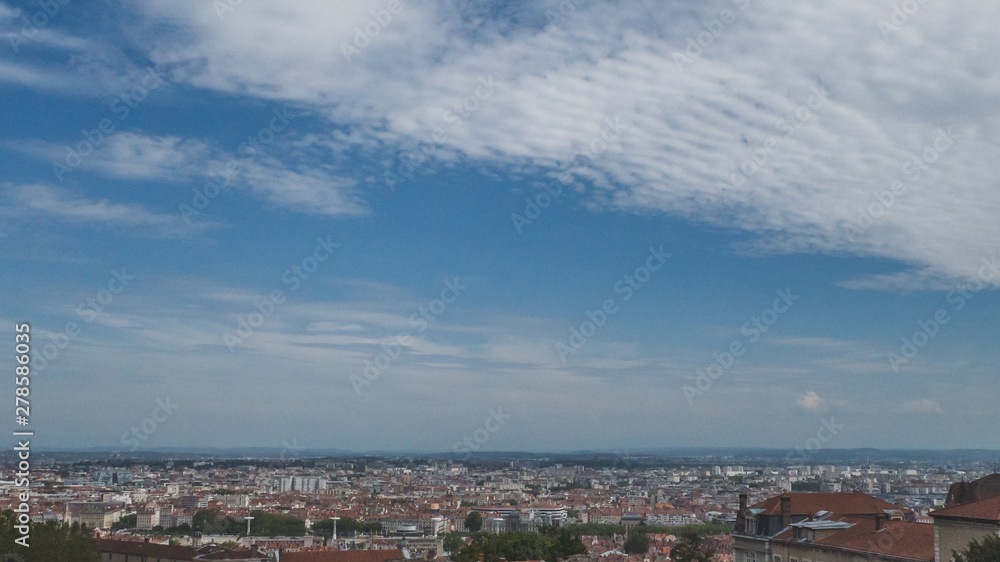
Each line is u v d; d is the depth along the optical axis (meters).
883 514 125.69
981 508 99.94
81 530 162.75
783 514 143.25
